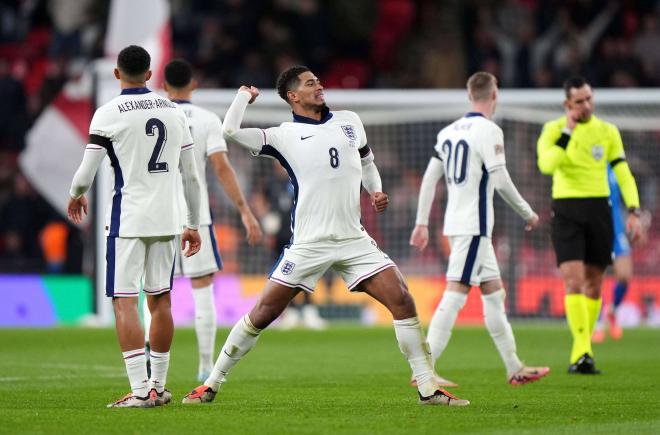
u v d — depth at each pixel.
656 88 78.00
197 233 24.39
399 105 65.81
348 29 84.69
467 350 42.56
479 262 29.33
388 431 19.67
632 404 24.36
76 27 77.19
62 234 64.50
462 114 64.25
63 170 62.53
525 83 77.50
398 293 23.20
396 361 37.84
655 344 45.75
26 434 19.09
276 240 57.72
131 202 22.84
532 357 39.72
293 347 44.12
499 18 81.94
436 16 87.56
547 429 20.12
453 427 20.28
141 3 56.38
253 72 76.38
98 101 54.75
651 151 66.00
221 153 30.48
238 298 59.31
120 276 22.86
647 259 62.53
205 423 20.62
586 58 81.00
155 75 56.62
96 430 19.59
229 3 80.94
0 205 69.62
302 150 23.08
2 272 61.81
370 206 65.31
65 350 41.53
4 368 34.44
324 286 60.09
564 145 32.16
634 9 84.44
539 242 61.84
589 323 34.38
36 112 72.81
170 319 23.84
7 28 81.25
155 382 23.94
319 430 19.75
